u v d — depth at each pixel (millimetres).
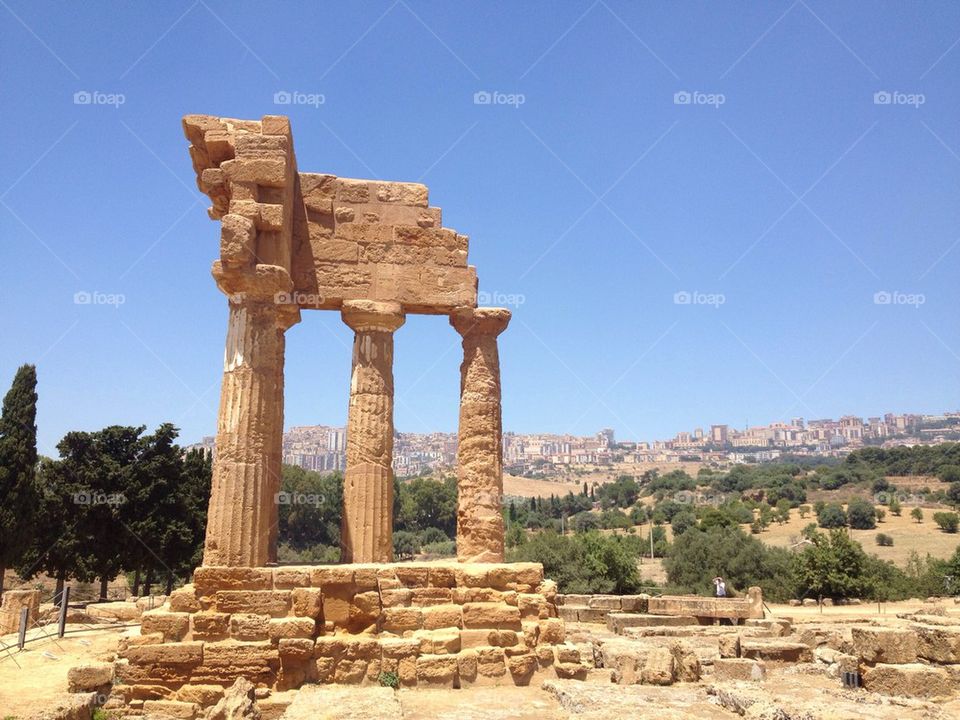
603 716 10258
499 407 19609
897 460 157375
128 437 44531
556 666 14797
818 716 10227
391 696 11586
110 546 42375
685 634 27141
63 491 41969
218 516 14953
